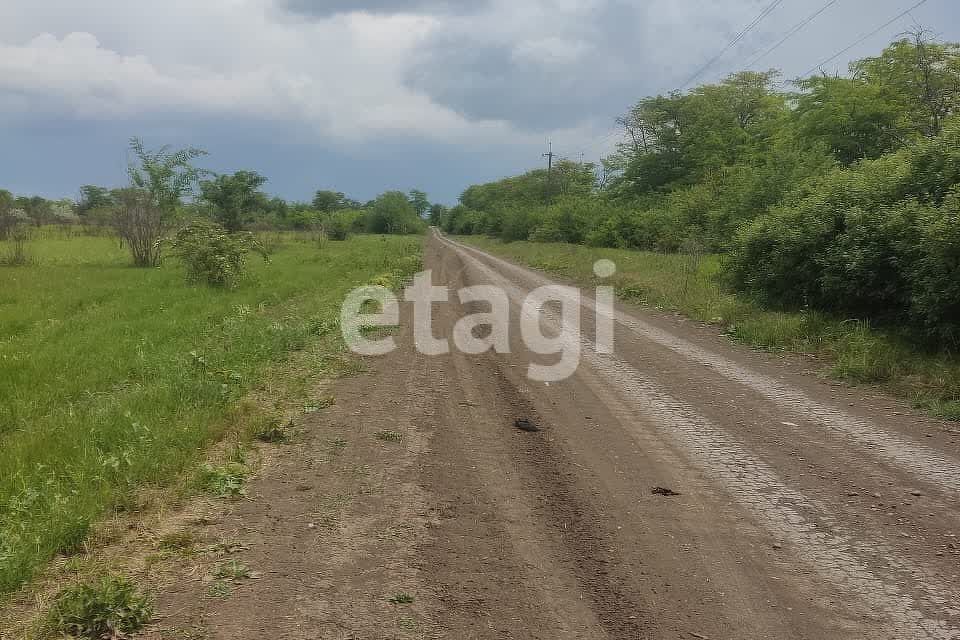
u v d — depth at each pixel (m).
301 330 9.96
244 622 3.03
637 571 3.61
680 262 19.81
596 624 3.11
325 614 3.11
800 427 6.14
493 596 3.32
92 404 6.24
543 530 4.09
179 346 8.83
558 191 62.16
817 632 3.08
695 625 3.12
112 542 3.74
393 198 102.06
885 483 4.83
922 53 23.45
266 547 3.76
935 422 6.27
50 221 45.00
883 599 3.36
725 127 38.16
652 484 4.82
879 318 9.58
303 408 6.48
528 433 6.01
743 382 7.86
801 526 4.17
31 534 3.63
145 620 3.00
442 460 5.26
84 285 15.83
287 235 50.09
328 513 4.23
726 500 4.55
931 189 9.33
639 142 44.97
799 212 11.66
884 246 9.20
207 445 5.26
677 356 9.32
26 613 3.05
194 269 16.39
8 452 4.89
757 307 12.05
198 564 3.55
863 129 23.98
